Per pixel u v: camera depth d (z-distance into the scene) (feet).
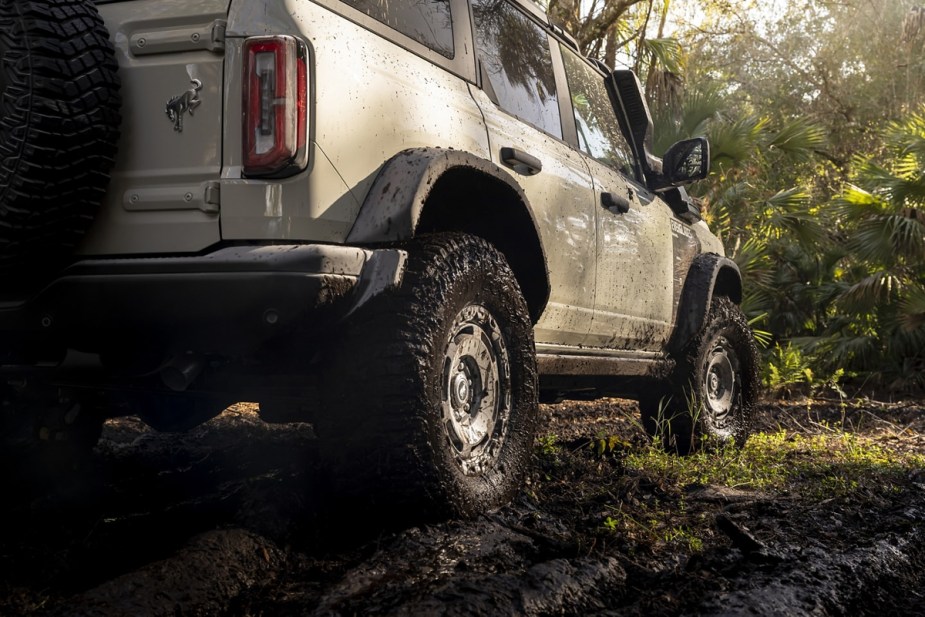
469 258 9.55
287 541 8.48
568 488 11.95
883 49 81.20
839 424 24.86
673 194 16.85
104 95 7.77
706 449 15.99
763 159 48.16
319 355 9.00
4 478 11.18
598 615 7.25
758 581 8.35
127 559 8.16
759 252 41.37
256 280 7.64
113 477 12.03
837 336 40.22
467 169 9.50
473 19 11.50
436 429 8.78
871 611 8.48
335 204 8.32
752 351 17.79
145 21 8.14
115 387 9.35
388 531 8.86
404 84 9.43
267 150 7.85
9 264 7.82
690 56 80.07
